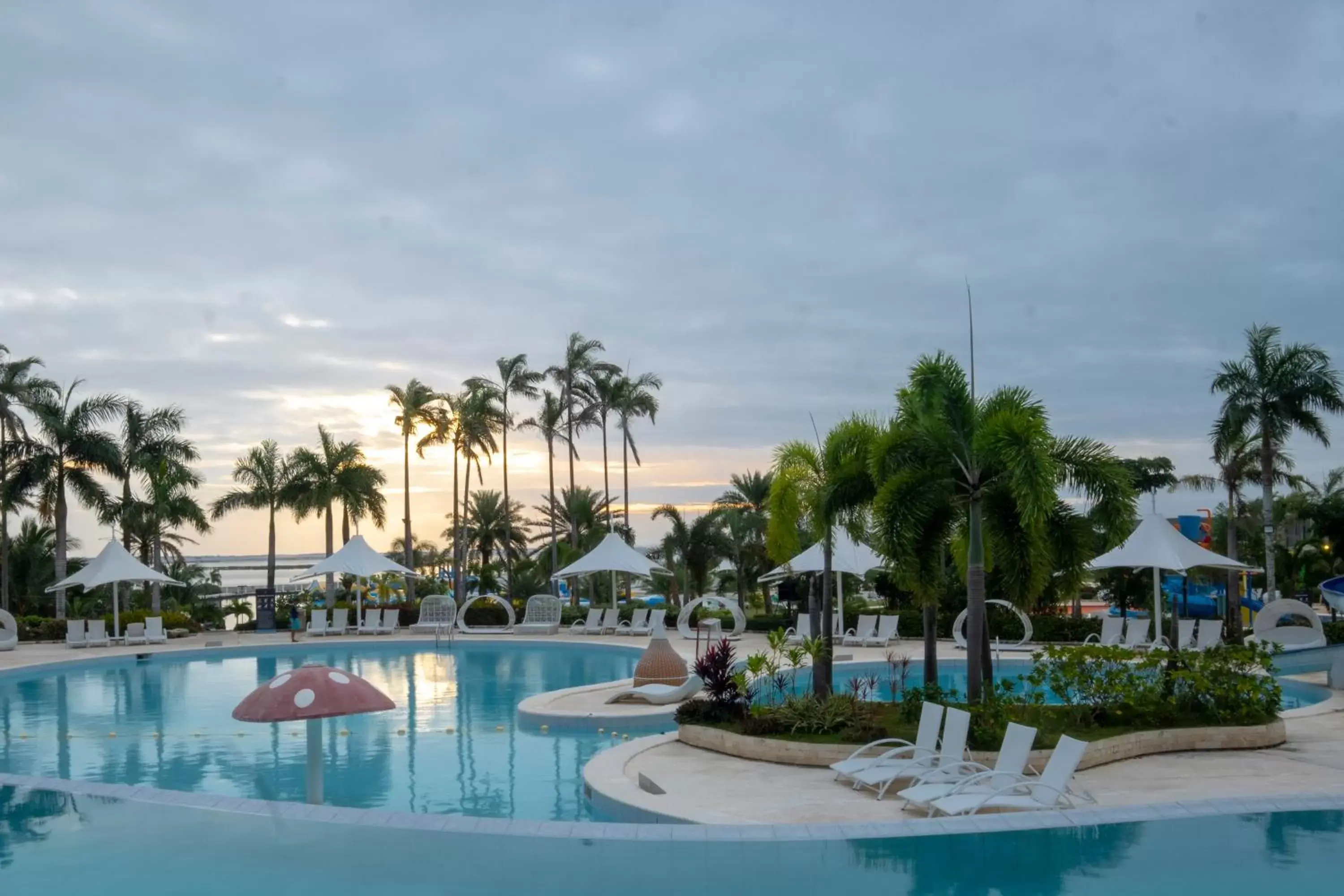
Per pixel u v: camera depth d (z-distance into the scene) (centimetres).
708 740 1244
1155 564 2122
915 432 1341
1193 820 849
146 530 3966
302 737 1510
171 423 4000
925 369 1338
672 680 1759
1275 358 3022
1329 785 1031
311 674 945
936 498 1303
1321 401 2964
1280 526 4225
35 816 920
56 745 1486
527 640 2989
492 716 1689
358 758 1348
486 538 5747
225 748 1439
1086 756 1109
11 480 3519
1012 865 760
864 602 3550
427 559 6431
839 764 1045
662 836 825
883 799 987
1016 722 1199
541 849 807
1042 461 1210
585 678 2234
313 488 4047
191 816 915
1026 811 913
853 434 1488
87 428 3634
